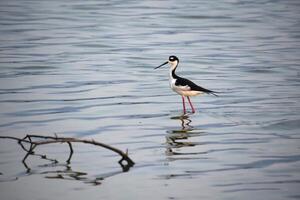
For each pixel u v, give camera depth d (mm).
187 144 14727
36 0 44219
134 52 27484
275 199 11562
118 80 22188
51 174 12766
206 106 18484
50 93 20141
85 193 11828
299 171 12961
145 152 14133
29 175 12711
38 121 16781
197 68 24266
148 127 16203
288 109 18000
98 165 13297
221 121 16781
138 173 12844
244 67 24375
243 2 43781
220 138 15227
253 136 15391
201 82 21922
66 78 22391
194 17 37344
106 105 18594
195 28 33812
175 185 12234
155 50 27938
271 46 28812
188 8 40906
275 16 37688
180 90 17578
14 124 16469
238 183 12328
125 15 38000
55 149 14336
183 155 13938
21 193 11812
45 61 25375
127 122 16703
